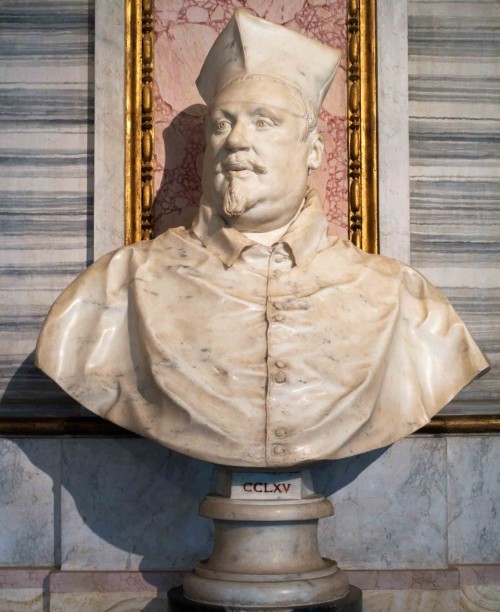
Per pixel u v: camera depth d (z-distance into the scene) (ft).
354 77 17.07
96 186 16.61
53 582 15.40
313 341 13.28
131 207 16.65
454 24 17.26
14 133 17.03
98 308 14.02
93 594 15.39
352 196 16.83
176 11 17.19
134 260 14.29
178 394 12.79
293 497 13.14
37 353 13.64
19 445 16.06
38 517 15.97
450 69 17.30
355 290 14.03
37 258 16.83
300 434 12.56
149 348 13.24
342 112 17.08
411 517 15.81
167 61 17.06
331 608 12.78
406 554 15.76
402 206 16.74
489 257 17.03
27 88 17.12
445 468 15.90
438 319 14.29
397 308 14.03
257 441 12.48
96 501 15.78
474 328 16.87
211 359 13.06
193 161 16.90
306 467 13.24
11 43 17.20
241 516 12.91
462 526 16.15
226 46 14.73
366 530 15.78
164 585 15.43
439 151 17.15
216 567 13.19
